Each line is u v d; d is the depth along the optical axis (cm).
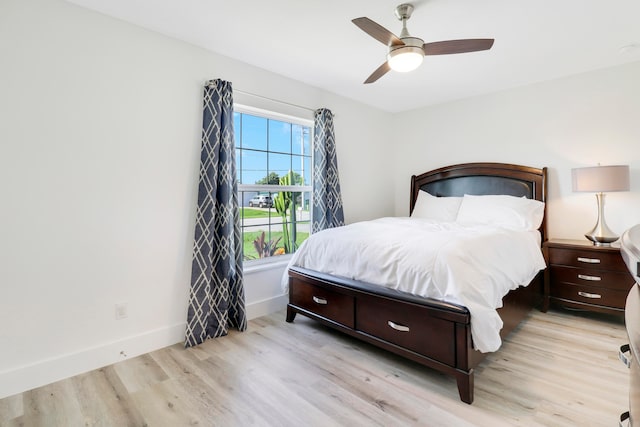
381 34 185
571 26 228
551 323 279
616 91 299
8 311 182
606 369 203
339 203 353
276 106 311
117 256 220
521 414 162
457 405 171
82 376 201
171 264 244
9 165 181
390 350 206
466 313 172
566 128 326
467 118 393
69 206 200
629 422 68
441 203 384
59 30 195
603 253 275
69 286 201
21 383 185
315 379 195
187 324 242
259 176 313
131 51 223
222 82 259
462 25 226
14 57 181
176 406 171
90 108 207
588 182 284
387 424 157
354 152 400
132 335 226
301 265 275
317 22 222
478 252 203
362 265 226
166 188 241
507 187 357
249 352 230
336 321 241
